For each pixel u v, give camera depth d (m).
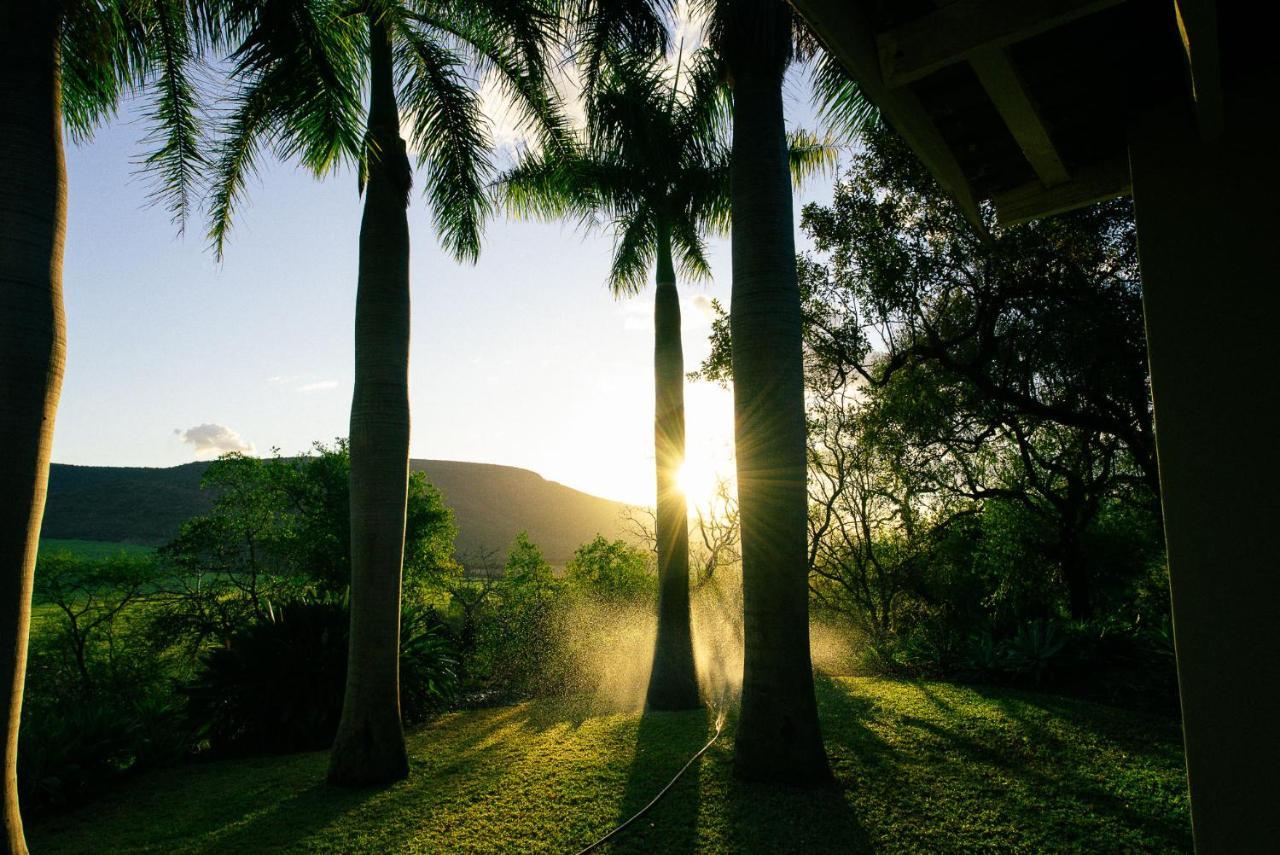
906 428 12.19
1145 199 2.67
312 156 7.95
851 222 11.44
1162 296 2.58
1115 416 9.91
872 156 10.85
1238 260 2.46
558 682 12.68
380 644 6.64
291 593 15.27
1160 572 13.23
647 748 7.14
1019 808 5.15
